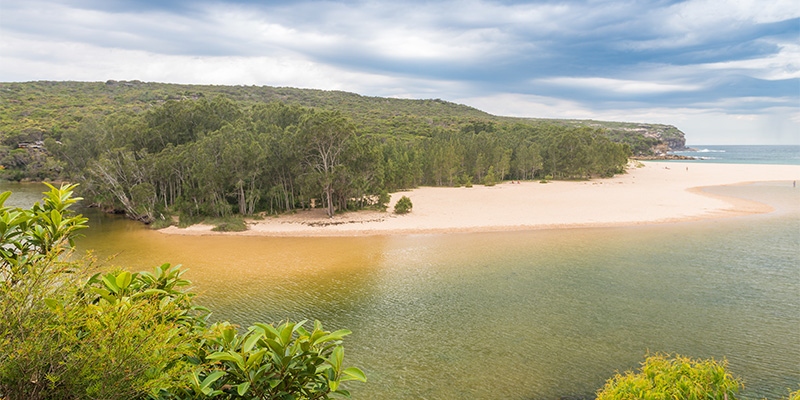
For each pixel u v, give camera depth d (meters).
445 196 72.94
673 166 144.75
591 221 47.28
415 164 92.75
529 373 15.16
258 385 3.92
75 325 3.27
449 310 21.28
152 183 53.28
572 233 41.44
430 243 37.53
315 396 4.11
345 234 41.94
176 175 54.53
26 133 116.81
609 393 7.98
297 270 28.94
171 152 53.59
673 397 7.20
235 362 3.99
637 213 52.25
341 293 24.05
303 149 50.72
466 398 13.69
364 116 198.75
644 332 18.41
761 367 15.26
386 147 87.81
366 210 56.28
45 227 4.76
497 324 19.47
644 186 87.44
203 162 49.19
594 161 106.56
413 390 14.13
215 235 41.78
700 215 50.56
